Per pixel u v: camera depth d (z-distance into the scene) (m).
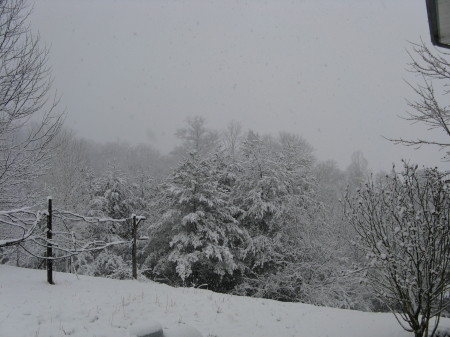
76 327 6.94
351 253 22.08
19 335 6.25
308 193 25.72
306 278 22.11
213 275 22.67
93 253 24.42
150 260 23.64
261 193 23.94
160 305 8.98
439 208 6.46
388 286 7.52
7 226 13.15
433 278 6.46
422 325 6.79
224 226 22.72
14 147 11.89
